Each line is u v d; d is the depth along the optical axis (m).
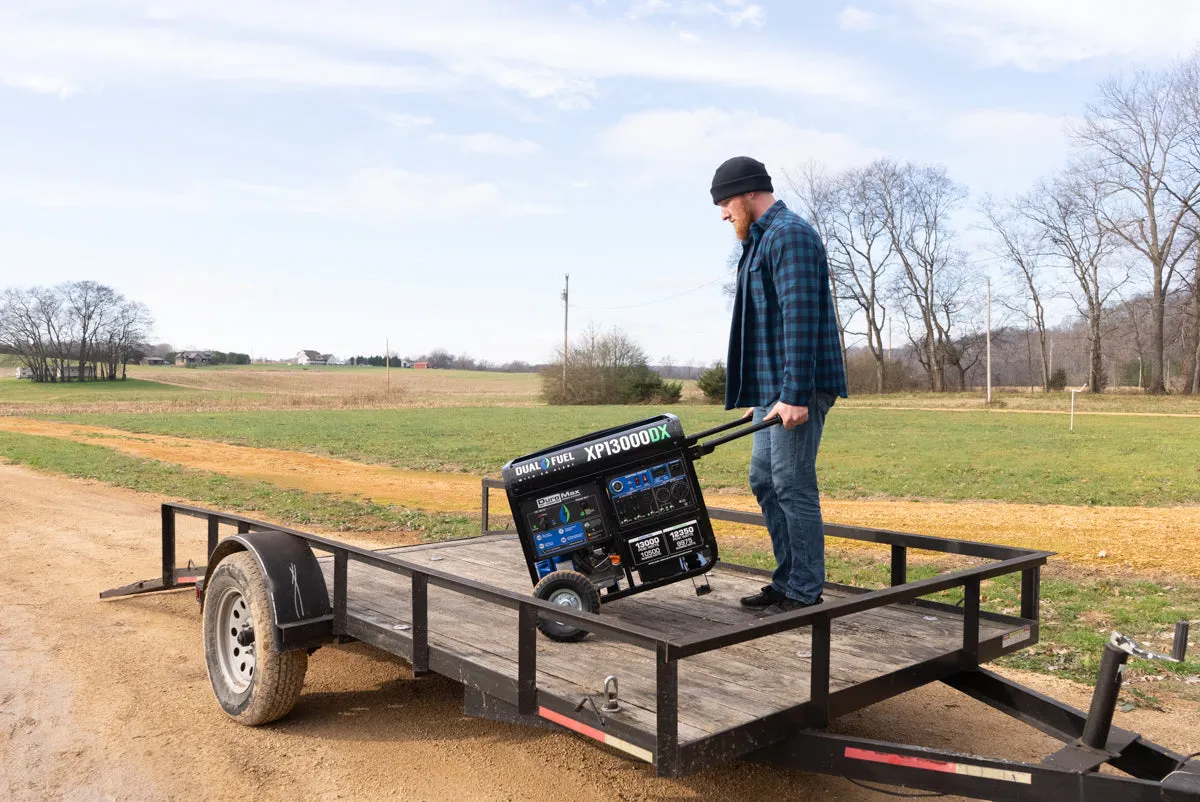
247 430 31.53
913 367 78.31
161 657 5.46
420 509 12.95
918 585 3.30
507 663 3.46
